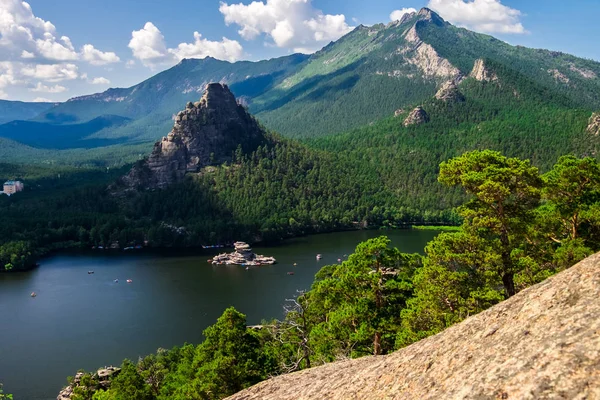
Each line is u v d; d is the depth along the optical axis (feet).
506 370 29.66
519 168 92.38
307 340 154.92
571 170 115.44
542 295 36.35
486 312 41.27
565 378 25.45
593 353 26.04
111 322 333.83
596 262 35.45
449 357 37.35
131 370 185.16
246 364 126.82
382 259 125.39
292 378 62.75
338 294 141.18
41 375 253.85
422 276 110.83
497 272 100.32
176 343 294.87
